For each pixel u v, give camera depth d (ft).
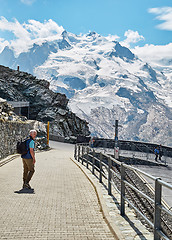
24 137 77.51
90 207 20.77
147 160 95.71
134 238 14.44
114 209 20.33
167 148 112.06
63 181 31.91
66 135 217.36
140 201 39.52
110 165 25.12
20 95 237.04
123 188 18.99
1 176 32.83
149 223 13.39
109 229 16.07
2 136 48.19
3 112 66.08
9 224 15.99
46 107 237.66
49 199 22.57
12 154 58.80
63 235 14.76
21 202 21.02
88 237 14.65
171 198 32.99
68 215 18.48
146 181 44.06
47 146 104.27
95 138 137.08
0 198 21.89
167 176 70.85
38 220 17.03
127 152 118.01
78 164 50.55
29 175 25.50
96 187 27.27
